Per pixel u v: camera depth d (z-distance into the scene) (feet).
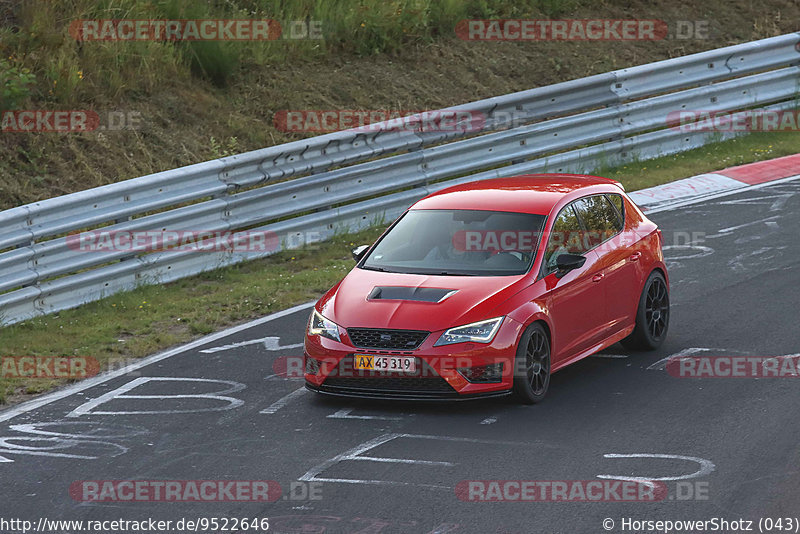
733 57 223.30
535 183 121.19
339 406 103.55
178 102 200.34
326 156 174.29
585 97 205.77
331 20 235.81
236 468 88.12
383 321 99.81
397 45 237.04
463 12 253.24
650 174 201.46
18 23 206.59
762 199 184.44
